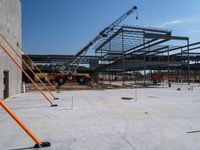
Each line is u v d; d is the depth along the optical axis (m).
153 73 41.25
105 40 24.75
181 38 24.33
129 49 27.39
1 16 11.07
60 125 5.55
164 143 4.03
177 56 32.25
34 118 6.48
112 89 19.89
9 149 3.84
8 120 6.27
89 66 39.47
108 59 33.09
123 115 6.85
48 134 4.72
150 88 20.95
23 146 3.98
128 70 37.81
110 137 4.45
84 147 3.87
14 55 14.09
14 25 14.06
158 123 5.70
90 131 4.94
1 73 10.98
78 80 27.44
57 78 26.30
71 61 26.00
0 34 10.59
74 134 4.70
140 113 7.19
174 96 12.95
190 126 5.36
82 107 8.61
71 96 13.28
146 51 26.00
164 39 23.12
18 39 15.51
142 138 4.36
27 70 34.97
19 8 15.91
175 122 5.82
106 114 7.04
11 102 10.38
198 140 4.20
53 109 8.16
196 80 40.38
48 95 14.05
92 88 21.20
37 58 38.00
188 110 7.78
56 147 3.89
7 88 12.43
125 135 4.58
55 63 38.94
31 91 17.83
